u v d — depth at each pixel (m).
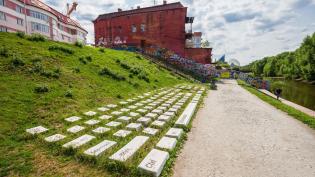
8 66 9.40
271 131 7.60
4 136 5.61
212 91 19.02
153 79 19.47
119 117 8.30
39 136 5.86
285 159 5.35
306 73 47.88
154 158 4.93
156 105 11.05
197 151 5.80
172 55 34.97
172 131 6.97
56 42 15.73
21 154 4.95
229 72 38.88
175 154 5.53
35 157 4.91
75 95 9.74
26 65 10.13
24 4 34.41
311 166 5.00
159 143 5.92
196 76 29.58
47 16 39.78
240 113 10.42
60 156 5.04
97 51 19.28
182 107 11.11
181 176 4.54
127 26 40.22
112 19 42.03
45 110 7.64
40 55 11.91
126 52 26.61
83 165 4.73
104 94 11.41
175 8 35.81
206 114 10.14
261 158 5.39
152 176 4.34
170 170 4.77
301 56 52.19
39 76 9.84
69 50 14.52
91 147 5.45
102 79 13.23
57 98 8.80
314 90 29.05
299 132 7.52
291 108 11.48
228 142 6.48
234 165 5.02
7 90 7.83
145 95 13.74
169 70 27.34
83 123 7.30
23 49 11.70
